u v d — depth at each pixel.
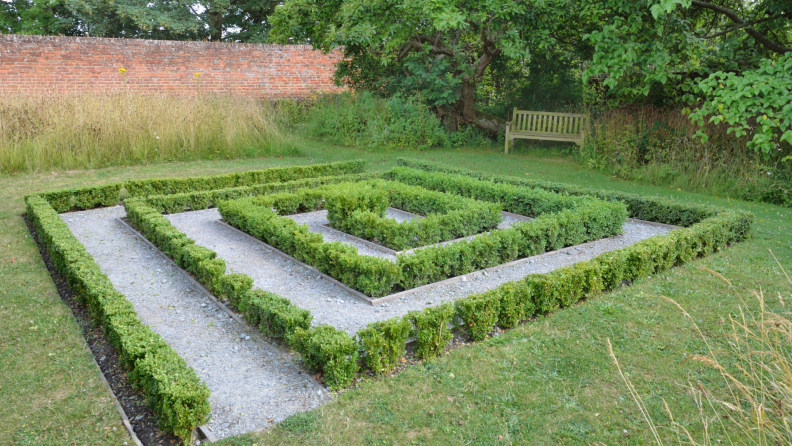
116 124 10.87
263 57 16.72
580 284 4.35
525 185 8.68
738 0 10.55
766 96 7.70
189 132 11.59
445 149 14.07
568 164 12.03
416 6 10.80
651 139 10.47
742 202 8.38
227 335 3.92
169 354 3.12
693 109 10.11
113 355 3.58
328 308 4.37
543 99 15.02
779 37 10.45
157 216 6.27
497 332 3.96
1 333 3.79
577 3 10.75
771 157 9.02
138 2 18.66
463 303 3.74
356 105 14.47
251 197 7.39
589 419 2.87
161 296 4.61
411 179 9.22
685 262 5.36
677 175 9.73
